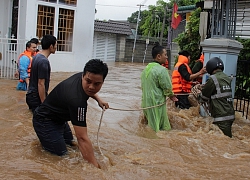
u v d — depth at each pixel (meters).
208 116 6.72
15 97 7.99
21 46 12.51
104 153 4.48
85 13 14.98
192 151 5.05
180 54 7.94
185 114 7.03
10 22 14.76
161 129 6.29
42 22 13.96
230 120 6.17
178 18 21.34
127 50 27.69
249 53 9.75
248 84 9.21
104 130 5.64
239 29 11.37
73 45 14.91
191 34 13.23
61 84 4.01
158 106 6.16
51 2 14.03
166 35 33.25
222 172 4.02
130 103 8.41
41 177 3.41
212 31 7.38
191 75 7.52
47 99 4.17
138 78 14.52
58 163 3.92
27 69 8.91
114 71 17.16
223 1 7.12
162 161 4.33
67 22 14.66
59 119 4.16
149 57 28.66
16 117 6.07
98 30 25.42
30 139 4.66
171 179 3.67
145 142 5.20
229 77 6.48
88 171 3.72
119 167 3.97
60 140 4.18
